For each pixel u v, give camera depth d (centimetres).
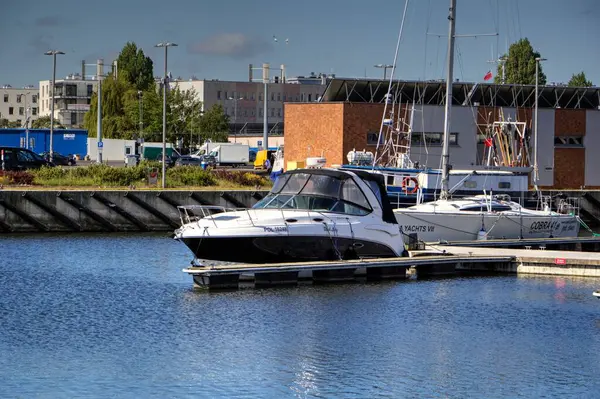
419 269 5178
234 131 19700
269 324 3997
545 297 4625
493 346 3722
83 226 7344
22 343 3672
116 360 3472
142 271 5322
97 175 8375
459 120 9000
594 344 3766
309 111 9181
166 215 7556
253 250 4691
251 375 3325
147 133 16688
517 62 16862
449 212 6022
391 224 5103
